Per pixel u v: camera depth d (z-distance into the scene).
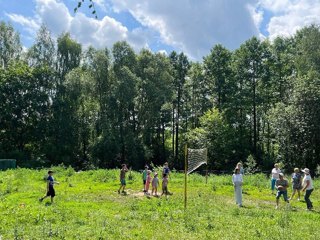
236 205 21.05
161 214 17.38
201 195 25.11
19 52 69.75
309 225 15.59
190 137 61.41
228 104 66.69
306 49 56.91
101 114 65.19
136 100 69.06
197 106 75.44
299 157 46.09
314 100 45.28
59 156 61.59
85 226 14.72
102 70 64.69
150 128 71.38
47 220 15.72
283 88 65.81
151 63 70.25
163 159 73.94
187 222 15.41
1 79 61.19
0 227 14.14
